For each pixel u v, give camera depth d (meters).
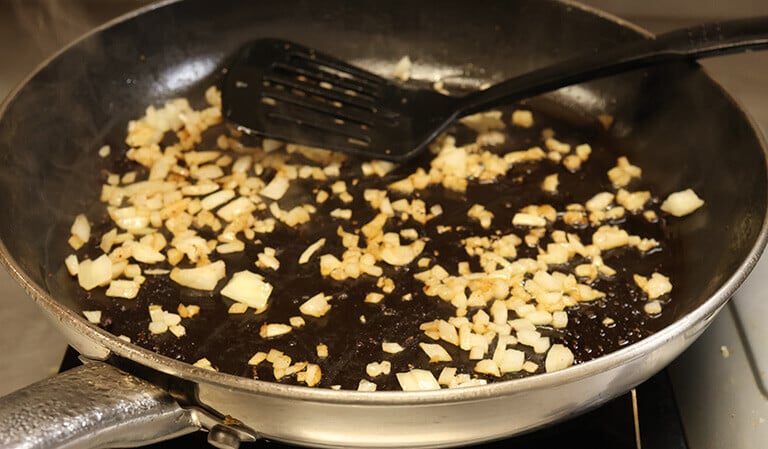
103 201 0.57
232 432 0.46
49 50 0.70
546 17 0.61
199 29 0.62
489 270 0.53
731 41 0.54
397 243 0.55
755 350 0.50
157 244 0.54
